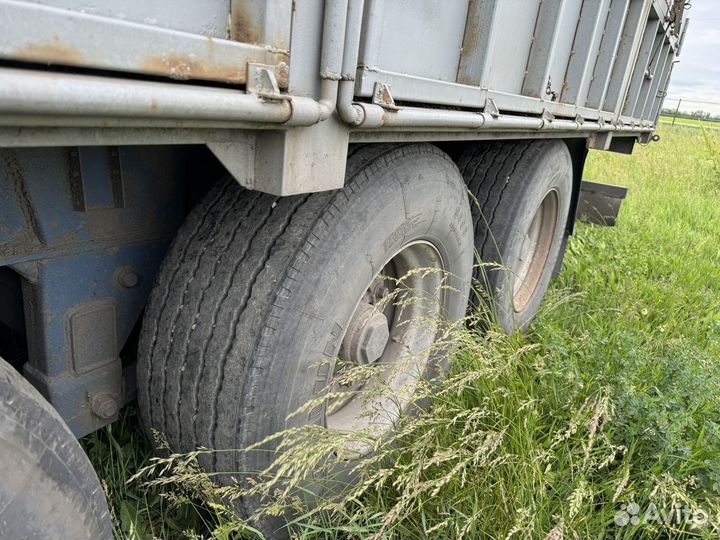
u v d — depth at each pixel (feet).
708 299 13.96
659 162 44.86
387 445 6.85
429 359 7.66
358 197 5.41
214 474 5.37
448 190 6.86
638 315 11.76
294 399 5.29
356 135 4.88
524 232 9.83
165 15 3.15
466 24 6.15
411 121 4.97
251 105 3.34
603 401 6.78
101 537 4.18
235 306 5.01
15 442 3.39
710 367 8.71
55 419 3.72
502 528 6.19
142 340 5.44
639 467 7.24
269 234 5.14
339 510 5.84
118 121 2.86
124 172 5.06
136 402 6.84
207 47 3.17
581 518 6.37
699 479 6.88
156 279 5.42
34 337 4.91
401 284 7.34
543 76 7.97
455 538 6.21
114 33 2.72
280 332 4.94
